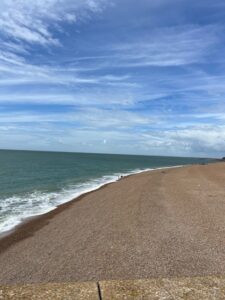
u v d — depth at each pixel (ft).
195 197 57.93
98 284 10.09
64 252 29.81
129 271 24.35
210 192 64.75
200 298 9.28
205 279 10.64
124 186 82.48
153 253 28.07
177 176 108.17
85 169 171.73
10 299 8.98
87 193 73.46
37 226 41.47
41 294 9.32
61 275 24.39
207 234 33.37
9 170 137.90
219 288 9.95
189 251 28.22
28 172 131.64
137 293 9.50
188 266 24.77
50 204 59.31
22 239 35.45
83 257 28.04
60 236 35.73
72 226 40.27
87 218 44.50
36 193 73.82
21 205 58.03
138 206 50.42
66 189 82.43
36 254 29.76
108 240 32.73
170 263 25.53
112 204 54.65
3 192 74.08
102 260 26.99
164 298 9.25
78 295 9.29
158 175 115.34
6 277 24.54
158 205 50.55
